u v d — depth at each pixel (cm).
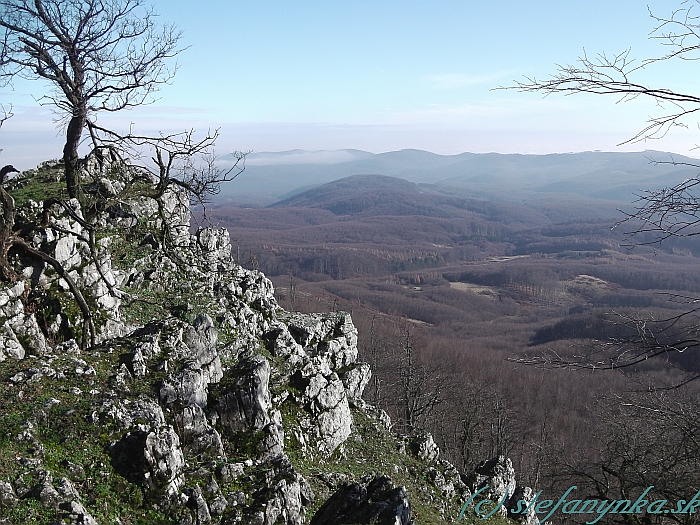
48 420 1296
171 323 1883
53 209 2081
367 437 2438
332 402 2223
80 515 1052
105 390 1469
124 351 1689
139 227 2603
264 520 1295
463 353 7794
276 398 2070
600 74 674
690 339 729
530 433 5256
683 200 654
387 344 6869
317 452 2056
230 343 2184
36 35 1947
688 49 641
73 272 1967
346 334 2789
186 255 2662
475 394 5181
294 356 2355
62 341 1812
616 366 776
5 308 1683
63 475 1162
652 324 775
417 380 4525
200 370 1673
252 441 1666
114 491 1191
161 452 1263
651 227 681
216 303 2403
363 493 1316
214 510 1272
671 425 1078
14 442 1197
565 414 5234
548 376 6488
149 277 2409
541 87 708
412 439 2619
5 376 1428
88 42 2039
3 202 1786
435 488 2266
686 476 1811
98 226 2394
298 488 1430
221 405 1689
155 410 1435
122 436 1307
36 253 1812
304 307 9319
